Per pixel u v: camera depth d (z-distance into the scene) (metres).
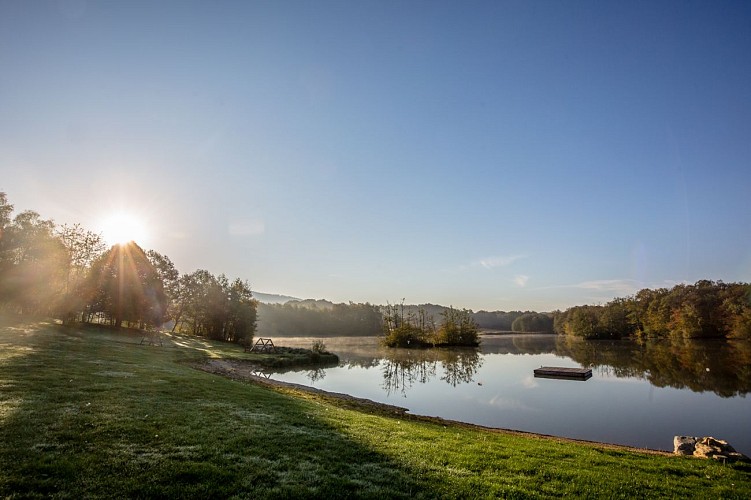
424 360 59.75
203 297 74.56
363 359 60.94
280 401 15.88
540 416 22.98
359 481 7.75
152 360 25.69
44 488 6.46
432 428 14.91
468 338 93.12
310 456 8.96
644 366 49.06
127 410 11.27
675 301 103.19
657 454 13.89
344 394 27.19
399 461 9.20
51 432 8.87
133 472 7.29
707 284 106.62
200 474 7.41
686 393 30.50
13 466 7.05
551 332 177.38
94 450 8.12
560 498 7.77
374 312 160.75
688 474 10.47
